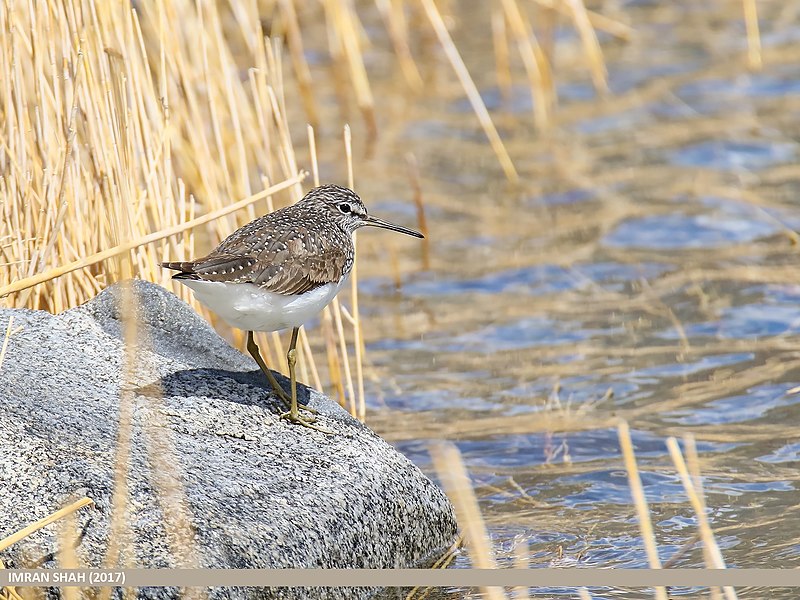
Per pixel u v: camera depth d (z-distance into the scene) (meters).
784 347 14.10
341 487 9.23
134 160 11.77
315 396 10.40
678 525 10.41
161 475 8.42
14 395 9.06
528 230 18.12
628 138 21.33
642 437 12.27
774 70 23.72
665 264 16.64
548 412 12.98
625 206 18.62
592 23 25.97
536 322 15.32
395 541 9.42
